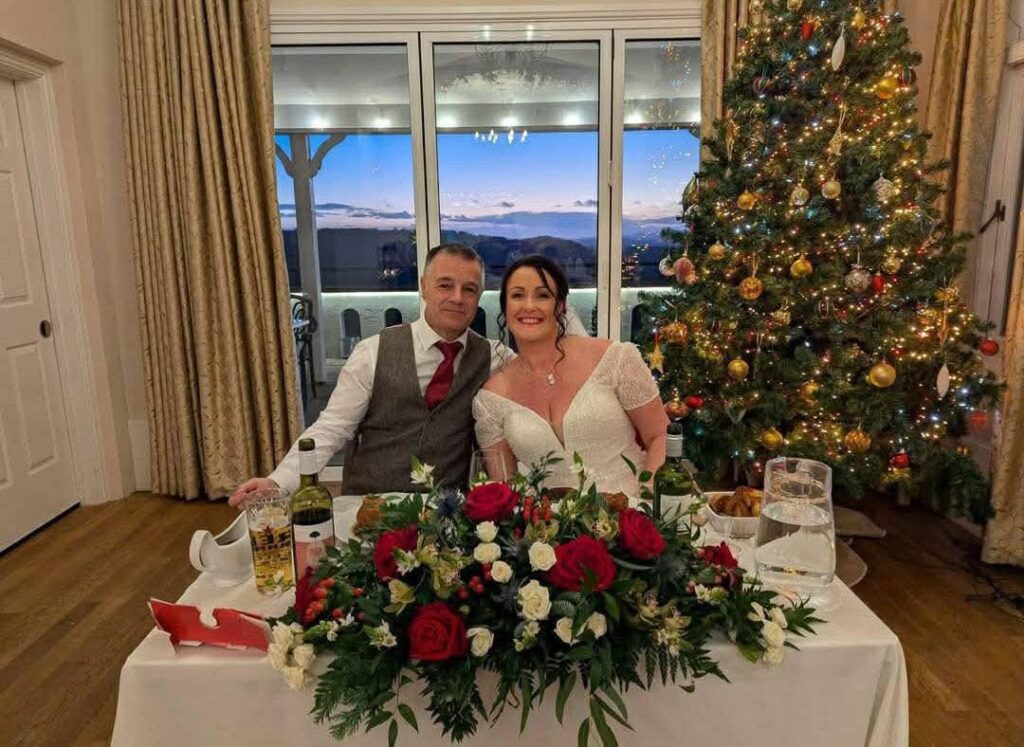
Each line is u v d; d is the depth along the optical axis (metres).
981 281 2.97
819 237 2.43
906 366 2.43
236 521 1.22
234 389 3.24
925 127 3.02
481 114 3.41
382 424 1.88
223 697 0.95
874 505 3.24
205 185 3.10
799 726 0.99
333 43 3.22
